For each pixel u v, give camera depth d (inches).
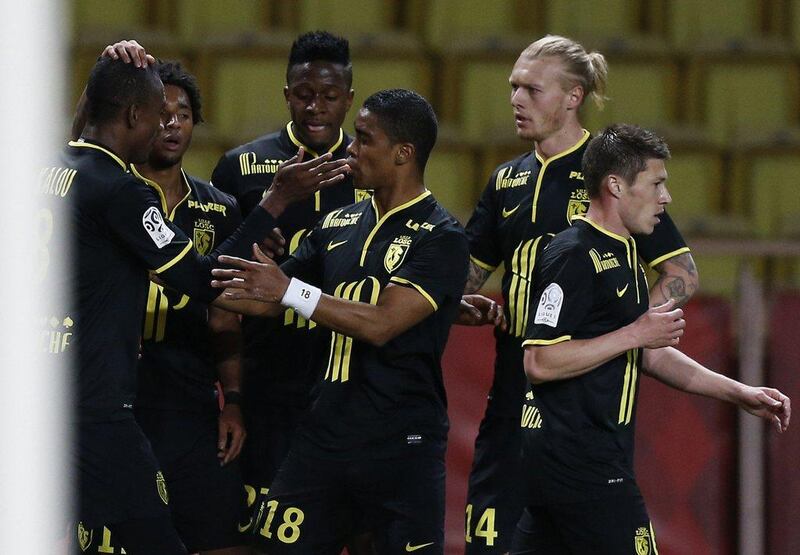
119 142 422.9
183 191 520.1
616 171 437.7
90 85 421.7
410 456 455.8
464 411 751.1
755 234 1063.6
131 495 422.0
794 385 753.6
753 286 756.0
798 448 755.4
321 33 539.2
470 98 1079.6
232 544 518.9
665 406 759.1
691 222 1055.0
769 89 1104.8
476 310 531.5
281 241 461.1
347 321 430.9
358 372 455.5
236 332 525.0
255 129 1043.3
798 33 1119.6
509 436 530.6
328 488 457.7
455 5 1099.3
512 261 532.1
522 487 524.7
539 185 525.7
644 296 454.3
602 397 438.0
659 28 1118.4
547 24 1104.2
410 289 442.3
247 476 537.6
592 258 436.8
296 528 458.0
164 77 503.5
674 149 1080.2
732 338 759.1
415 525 453.1
